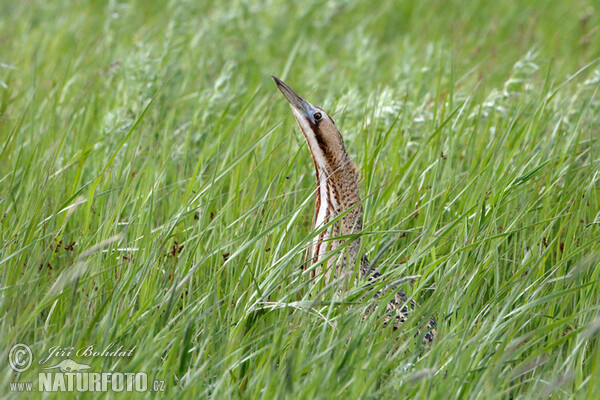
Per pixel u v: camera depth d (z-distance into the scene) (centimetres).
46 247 909
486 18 2395
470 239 912
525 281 852
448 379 697
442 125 1064
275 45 2044
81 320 801
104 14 2192
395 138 1164
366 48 1862
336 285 856
